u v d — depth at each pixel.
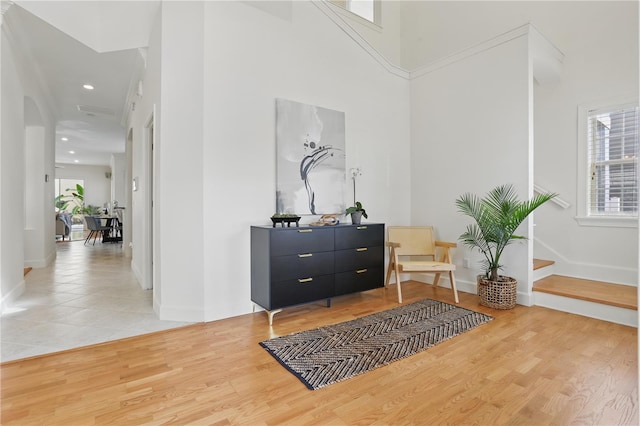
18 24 3.20
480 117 3.77
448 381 1.93
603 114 3.63
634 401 1.72
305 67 3.60
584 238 3.77
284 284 2.94
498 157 3.61
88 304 3.38
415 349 2.35
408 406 1.70
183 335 2.60
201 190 2.90
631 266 3.45
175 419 1.59
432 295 3.81
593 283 3.54
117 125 6.96
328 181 3.77
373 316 3.06
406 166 4.59
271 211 3.33
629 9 3.39
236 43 3.10
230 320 2.96
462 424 1.55
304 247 3.06
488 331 2.68
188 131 2.92
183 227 2.92
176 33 2.93
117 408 1.67
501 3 4.25
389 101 4.41
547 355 2.25
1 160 3.09
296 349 2.35
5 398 1.74
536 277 3.69
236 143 3.09
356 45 4.07
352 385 1.89
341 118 3.88
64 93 5.15
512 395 1.79
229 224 3.05
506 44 3.53
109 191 13.33
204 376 1.98
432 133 4.32
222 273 3.01
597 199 3.71
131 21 3.57
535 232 4.16
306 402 1.73
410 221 4.62
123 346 2.40
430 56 5.05
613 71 3.50
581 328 2.73
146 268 3.96
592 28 3.62
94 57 3.88
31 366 2.09
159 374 2.00
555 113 3.96
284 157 3.40
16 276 3.57
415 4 5.27
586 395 1.78
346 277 3.39
